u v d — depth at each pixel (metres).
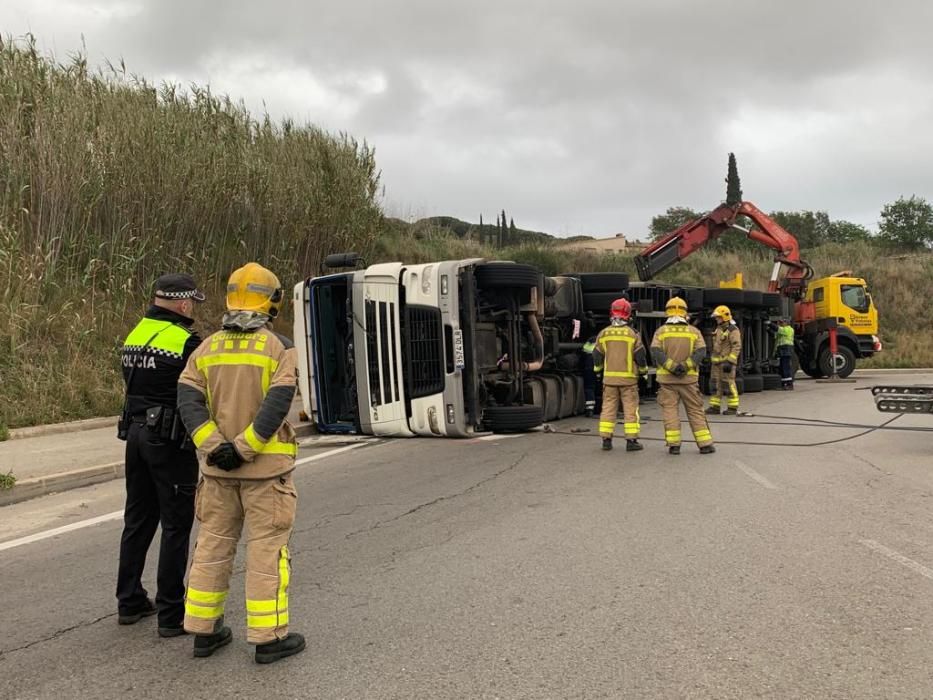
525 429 11.56
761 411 14.23
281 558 3.74
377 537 5.91
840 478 7.77
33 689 3.49
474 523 6.25
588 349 13.98
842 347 22.45
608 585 4.66
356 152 20.36
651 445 10.26
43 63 14.86
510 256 28.05
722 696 3.23
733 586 4.59
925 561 5.02
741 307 18.12
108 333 13.95
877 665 3.50
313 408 11.59
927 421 12.54
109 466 8.81
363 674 3.55
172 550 4.08
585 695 3.27
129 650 3.94
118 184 14.95
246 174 17.20
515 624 4.09
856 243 42.34
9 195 13.52
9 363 12.13
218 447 3.54
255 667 3.67
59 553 5.85
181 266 15.90
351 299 11.20
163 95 16.94
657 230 69.19
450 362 10.77
